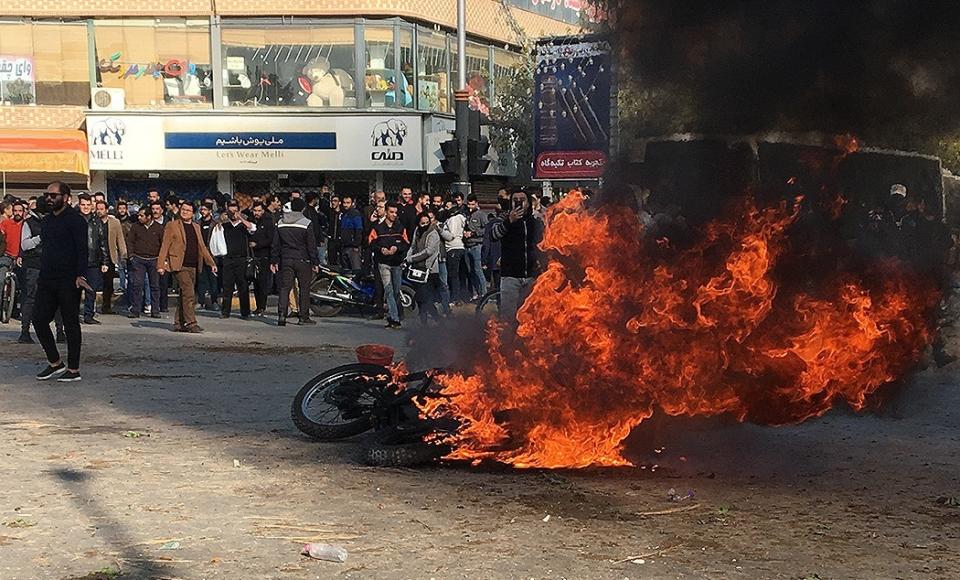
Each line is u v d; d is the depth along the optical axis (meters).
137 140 27.42
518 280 11.45
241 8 27.53
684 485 6.29
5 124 27.42
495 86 30.20
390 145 27.64
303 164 27.77
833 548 5.09
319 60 27.81
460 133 21.62
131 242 16.73
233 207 16.88
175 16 27.61
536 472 6.63
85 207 16.08
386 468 6.68
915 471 6.70
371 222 16.00
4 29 27.39
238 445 7.32
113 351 12.60
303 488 6.14
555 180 14.65
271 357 12.16
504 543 5.11
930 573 4.75
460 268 18.56
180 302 14.75
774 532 5.34
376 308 17.02
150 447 7.23
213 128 27.56
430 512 5.65
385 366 7.40
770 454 7.14
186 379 10.43
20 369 11.05
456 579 4.60
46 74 27.62
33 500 5.83
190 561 4.81
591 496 6.02
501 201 12.14
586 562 4.84
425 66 28.89
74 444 7.30
